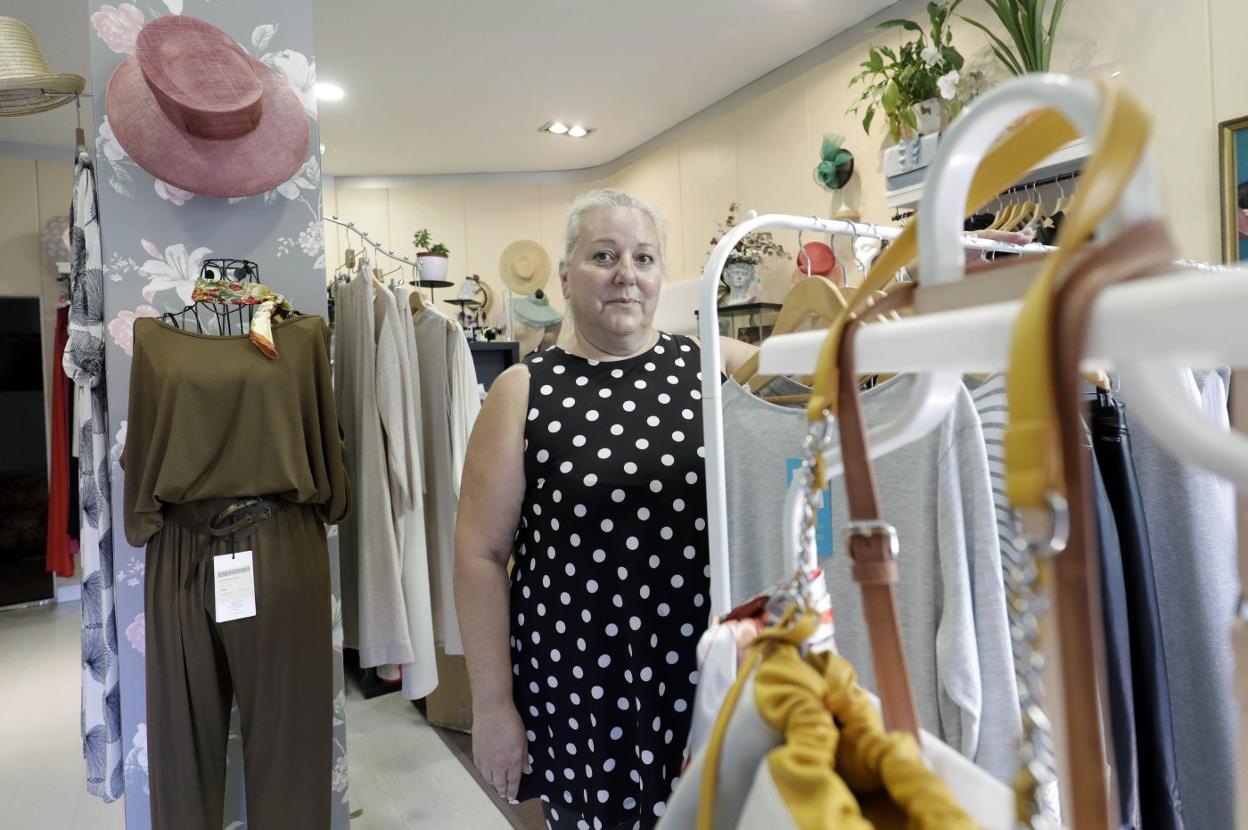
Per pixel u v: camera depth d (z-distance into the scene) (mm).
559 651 1235
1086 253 233
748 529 996
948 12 2822
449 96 4262
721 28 3568
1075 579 230
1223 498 1022
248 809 1688
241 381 1629
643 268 1285
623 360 1313
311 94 2006
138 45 1649
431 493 2488
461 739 2896
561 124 4793
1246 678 313
